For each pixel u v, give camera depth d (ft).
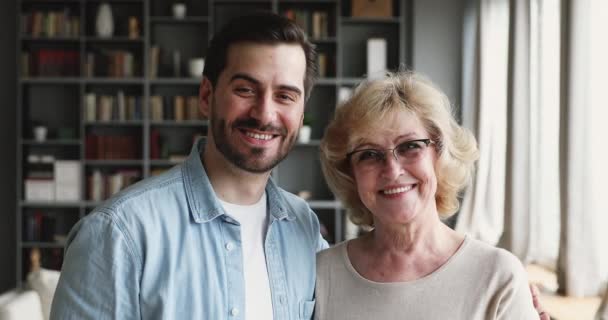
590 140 12.08
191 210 5.05
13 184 21.35
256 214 5.39
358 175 5.52
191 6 21.12
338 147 5.67
